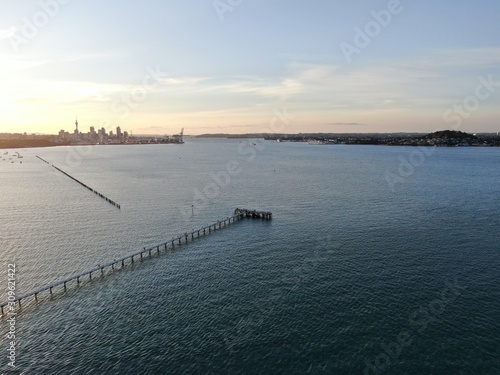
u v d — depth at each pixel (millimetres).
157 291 52531
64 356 38125
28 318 45406
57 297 50750
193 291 52375
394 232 78625
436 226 82750
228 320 44656
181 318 45219
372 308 47031
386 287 52625
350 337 41062
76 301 49656
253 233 80438
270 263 62531
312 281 55000
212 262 63469
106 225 86000
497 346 39156
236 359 37531
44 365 36750
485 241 71812
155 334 41875
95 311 47062
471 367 36125
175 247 71500
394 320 44281
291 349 39125
